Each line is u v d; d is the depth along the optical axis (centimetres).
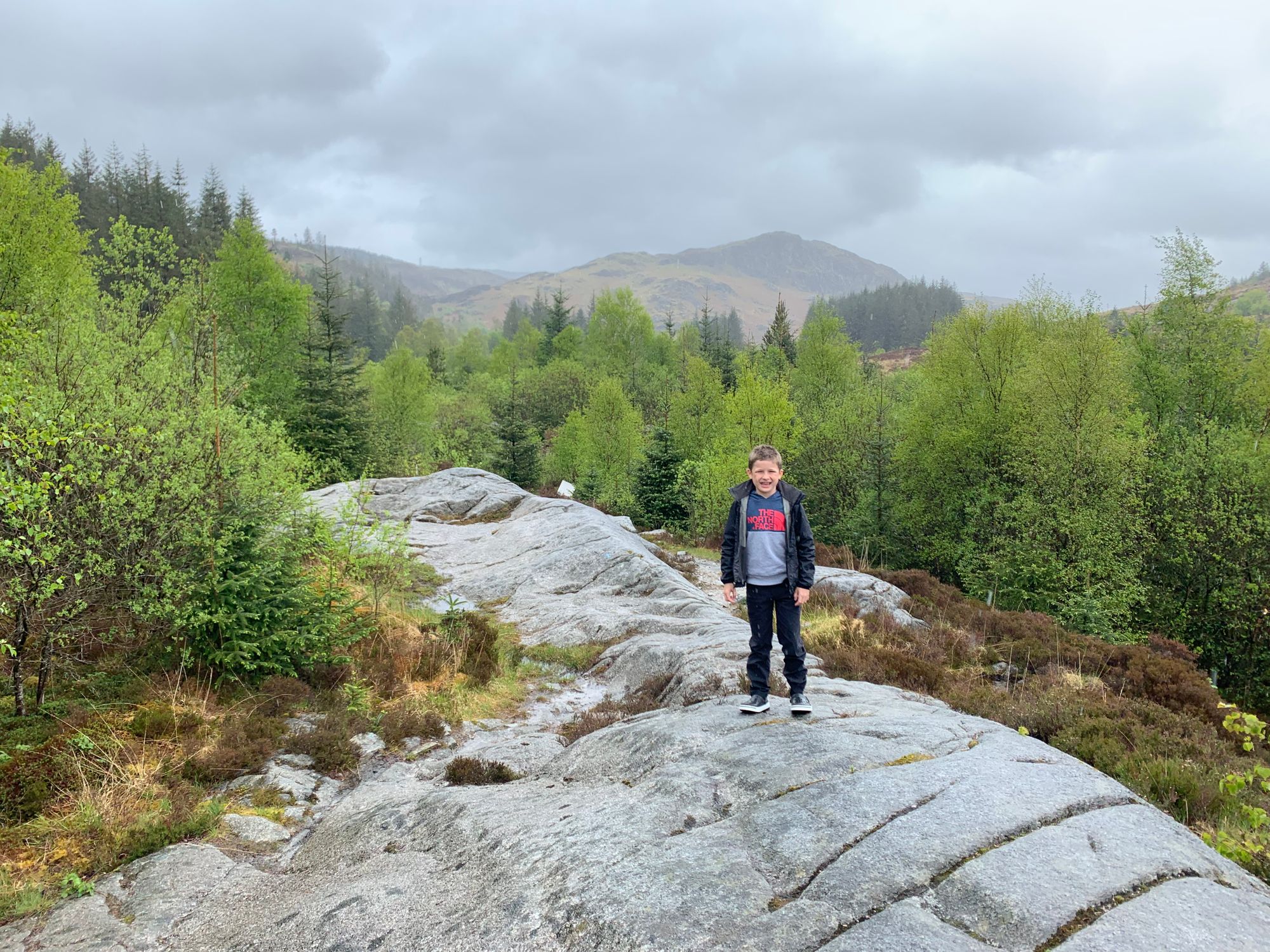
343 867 466
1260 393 2494
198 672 750
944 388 2852
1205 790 669
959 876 321
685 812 423
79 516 677
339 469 2228
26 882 453
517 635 1178
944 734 502
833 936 293
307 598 853
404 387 4081
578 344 7562
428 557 1648
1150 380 2798
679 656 929
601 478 3156
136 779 566
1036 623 1432
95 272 2234
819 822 382
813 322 5012
